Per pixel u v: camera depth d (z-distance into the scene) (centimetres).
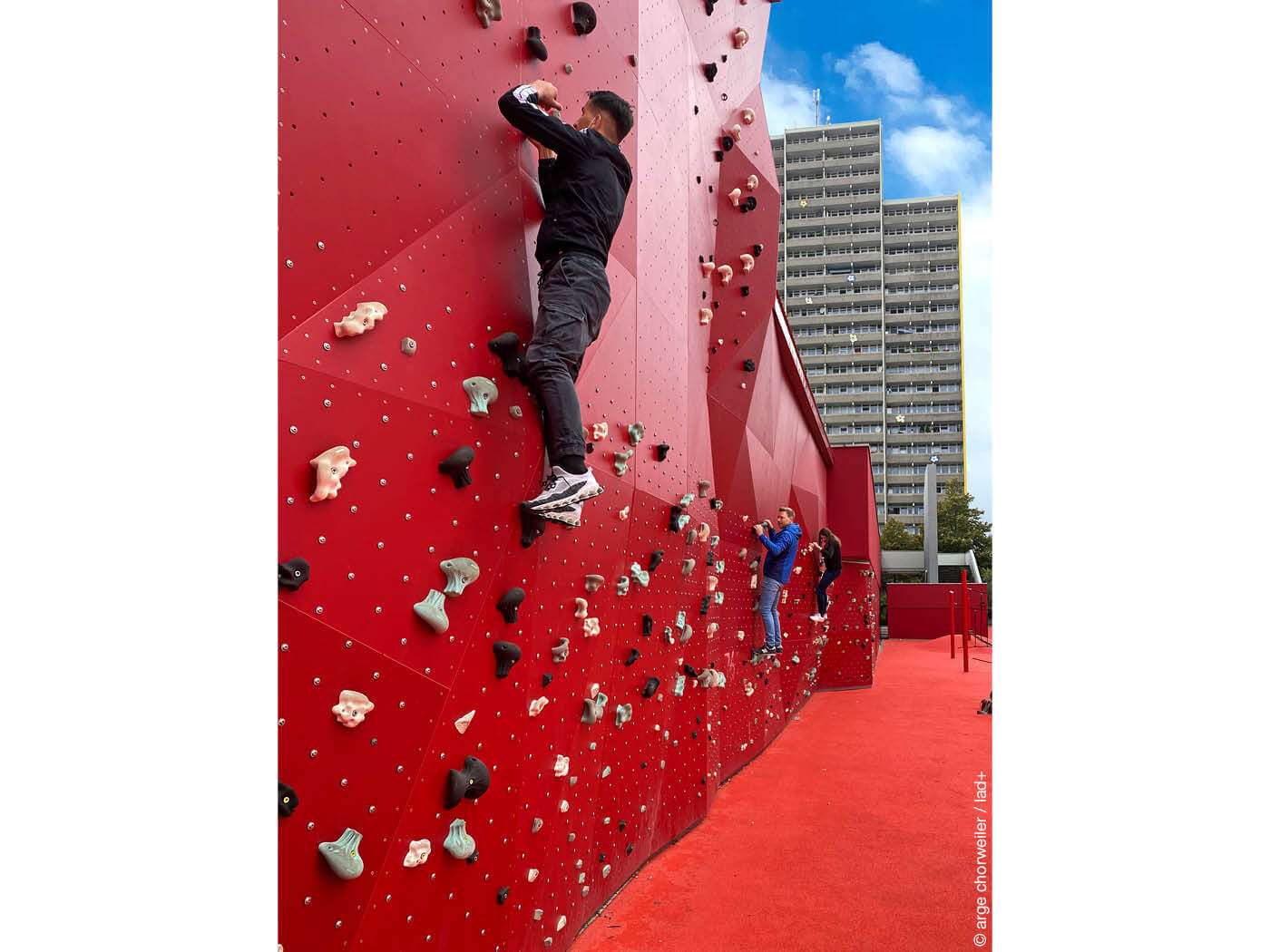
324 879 135
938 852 338
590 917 267
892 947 250
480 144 193
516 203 209
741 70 491
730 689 486
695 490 403
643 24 322
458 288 180
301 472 133
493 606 192
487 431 189
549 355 195
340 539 141
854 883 303
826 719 688
